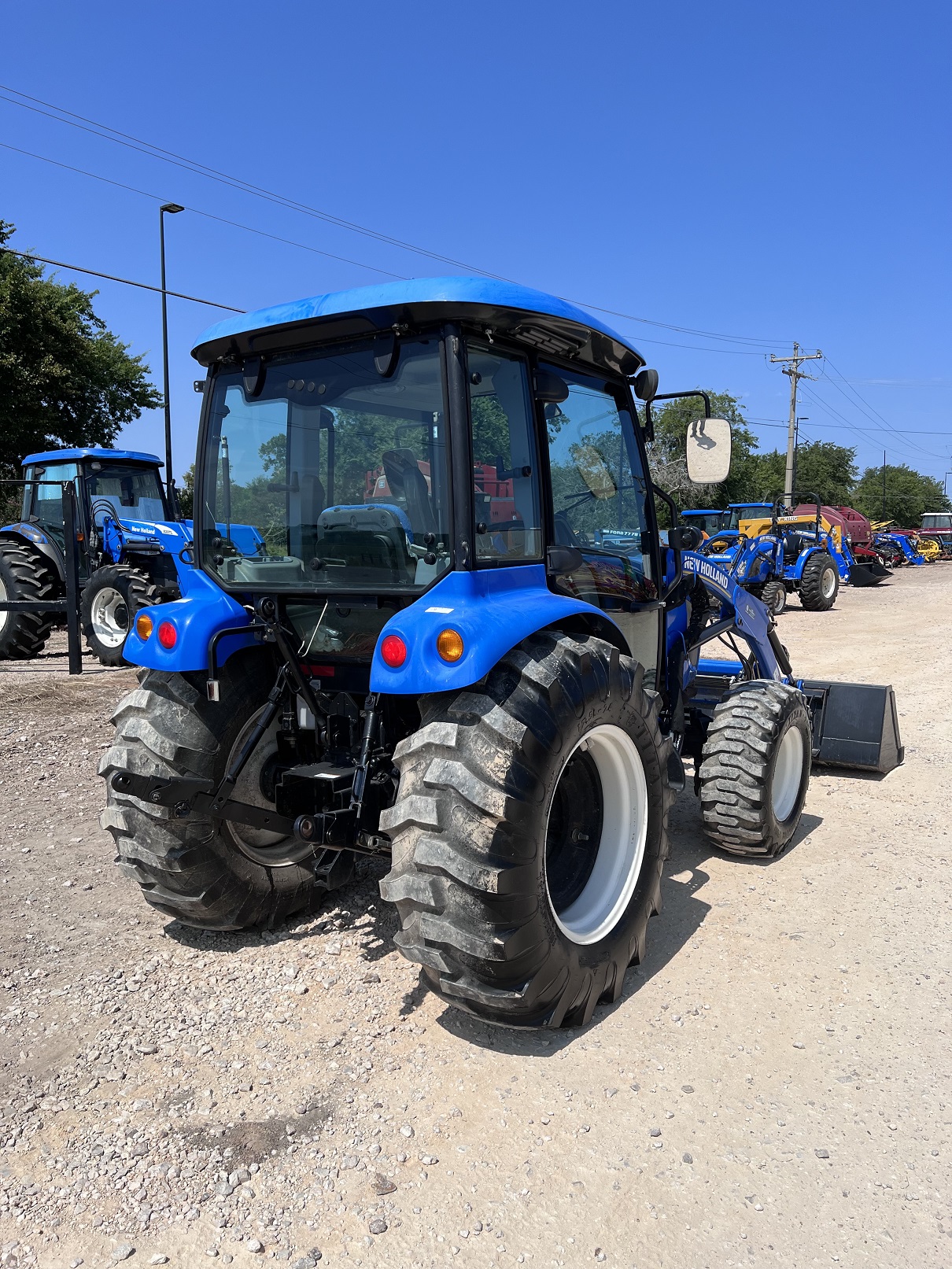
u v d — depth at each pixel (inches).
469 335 109.0
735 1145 93.0
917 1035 113.3
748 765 162.1
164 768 121.5
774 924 145.3
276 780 134.6
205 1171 89.2
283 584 124.6
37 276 932.0
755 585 631.8
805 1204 85.0
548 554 122.2
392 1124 96.3
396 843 103.0
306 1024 115.9
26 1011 118.6
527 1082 103.7
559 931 108.4
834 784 221.9
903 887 159.5
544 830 104.3
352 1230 82.1
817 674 376.5
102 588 375.6
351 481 117.5
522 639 105.7
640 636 156.0
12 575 397.1
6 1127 95.9
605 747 122.2
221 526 132.2
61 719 281.7
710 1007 120.1
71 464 416.5
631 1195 86.1
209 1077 104.7
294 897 143.4
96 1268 77.8
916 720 290.2
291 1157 91.3
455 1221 83.0
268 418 126.0
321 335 117.0
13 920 146.0
